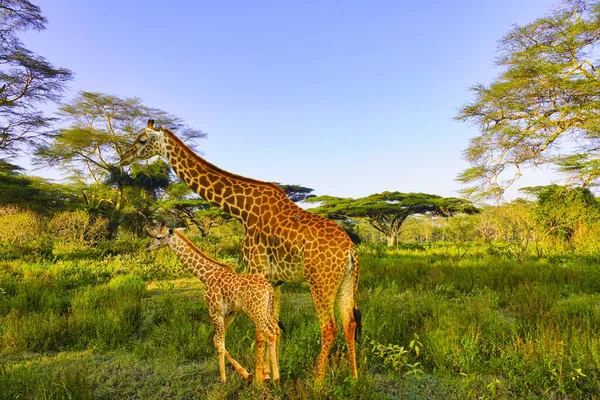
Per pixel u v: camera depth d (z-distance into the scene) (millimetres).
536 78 20875
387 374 4617
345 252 4074
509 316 7109
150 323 6672
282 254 4281
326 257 4043
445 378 4441
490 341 5211
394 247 25484
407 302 7523
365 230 67750
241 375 4324
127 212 35188
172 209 39875
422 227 49938
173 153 4883
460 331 5398
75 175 37781
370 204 38875
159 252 15750
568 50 20672
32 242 18297
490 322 5930
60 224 22141
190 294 9406
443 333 5219
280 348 4918
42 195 34781
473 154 23172
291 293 9258
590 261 14664
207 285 4492
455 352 4844
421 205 37719
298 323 6309
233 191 4672
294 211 4422
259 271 4457
